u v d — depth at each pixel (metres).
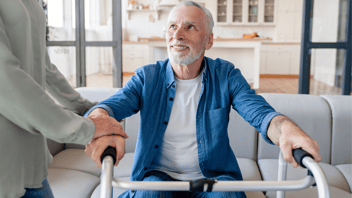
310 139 0.74
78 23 3.02
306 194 1.30
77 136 0.60
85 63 3.09
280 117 0.87
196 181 0.60
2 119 0.57
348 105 1.74
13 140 0.59
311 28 2.94
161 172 1.04
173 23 1.04
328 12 2.91
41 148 0.69
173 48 1.04
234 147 1.75
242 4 8.26
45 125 0.55
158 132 1.07
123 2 8.50
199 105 1.07
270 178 1.48
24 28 0.61
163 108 1.08
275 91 5.79
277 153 1.73
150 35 8.65
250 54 6.55
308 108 1.74
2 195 0.58
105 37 3.08
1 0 0.57
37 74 0.70
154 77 1.10
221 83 1.11
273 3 8.23
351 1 2.84
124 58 7.67
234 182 0.61
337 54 2.97
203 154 1.04
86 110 0.96
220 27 8.57
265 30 8.52
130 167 1.55
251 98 1.02
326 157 1.73
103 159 0.61
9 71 0.52
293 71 7.97
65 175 1.42
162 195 0.91
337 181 1.47
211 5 8.34
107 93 1.85
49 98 0.57
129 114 1.05
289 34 8.27
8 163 0.59
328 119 1.72
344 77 2.96
